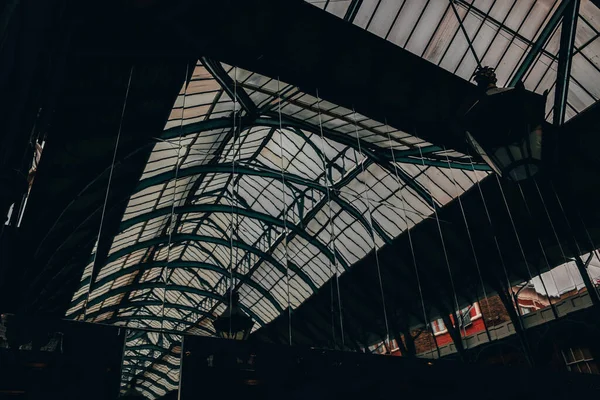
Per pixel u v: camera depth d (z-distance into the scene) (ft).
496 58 53.42
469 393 28.94
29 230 34.06
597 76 50.29
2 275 23.40
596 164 53.93
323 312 82.23
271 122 59.57
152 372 18.98
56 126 34.65
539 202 59.93
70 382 16.63
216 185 84.12
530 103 26.96
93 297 91.20
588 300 53.72
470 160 56.08
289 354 22.95
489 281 66.13
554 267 59.52
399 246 73.41
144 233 81.51
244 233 94.73
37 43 18.10
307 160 75.56
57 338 17.17
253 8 34.01
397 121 48.37
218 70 46.32
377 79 43.24
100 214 48.39
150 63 36.63
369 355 25.99
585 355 52.80
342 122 58.44
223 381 20.13
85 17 28.96
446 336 68.74
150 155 49.70
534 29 51.96
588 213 55.88
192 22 34.17
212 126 55.16
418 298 72.90
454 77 43.24
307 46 38.68
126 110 40.37
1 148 18.63
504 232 64.54
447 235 68.54
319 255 82.74
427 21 48.34
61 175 37.40
